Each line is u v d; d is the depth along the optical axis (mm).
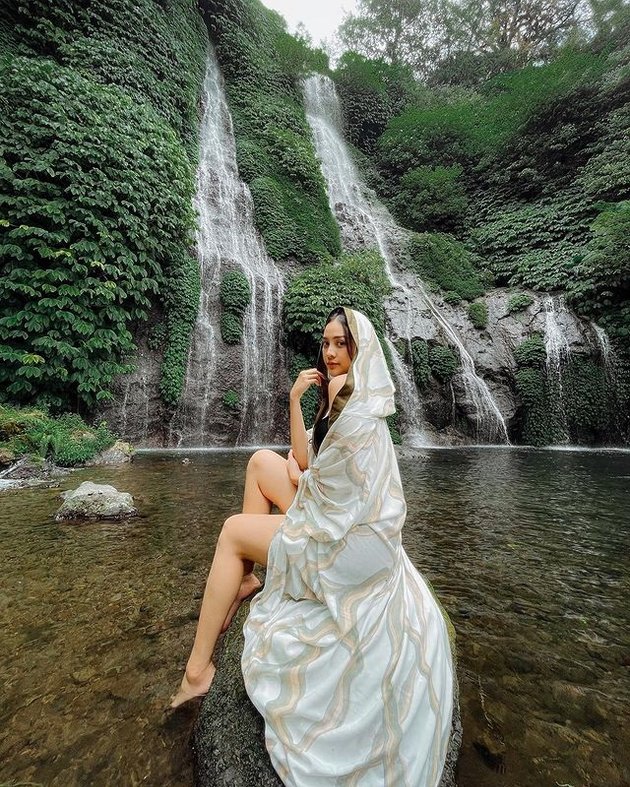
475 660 1618
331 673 1000
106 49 10852
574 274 13570
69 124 8266
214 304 10797
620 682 1499
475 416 11992
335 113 22516
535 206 16984
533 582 2375
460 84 27938
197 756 1092
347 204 18531
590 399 11680
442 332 13234
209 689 1275
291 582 1180
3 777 1041
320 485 1172
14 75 8086
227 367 10312
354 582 1102
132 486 4680
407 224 19703
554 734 1239
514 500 4465
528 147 17875
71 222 7848
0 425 5633
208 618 1311
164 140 10070
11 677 1437
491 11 27406
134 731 1201
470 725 1270
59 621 1828
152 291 9344
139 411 8992
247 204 14297
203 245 11617
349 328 1358
